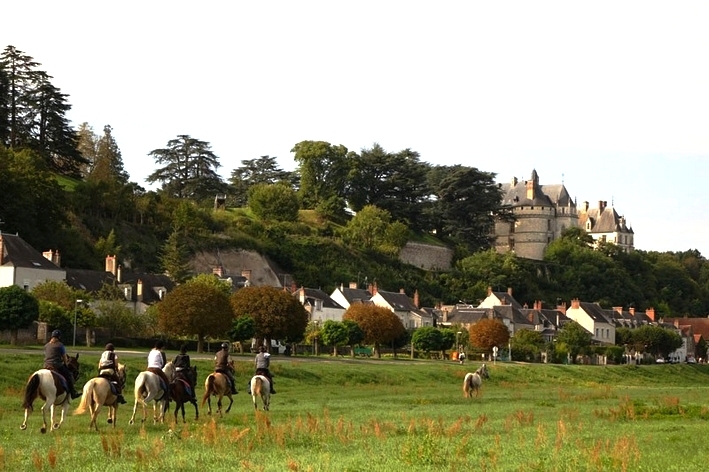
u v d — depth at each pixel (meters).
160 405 48.12
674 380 151.25
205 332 118.25
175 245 186.25
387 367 112.62
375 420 46.53
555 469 30.06
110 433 39.56
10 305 107.00
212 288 120.50
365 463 30.89
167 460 31.16
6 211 159.75
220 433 38.19
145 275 163.62
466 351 165.38
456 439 38.94
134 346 121.94
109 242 179.62
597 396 84.44
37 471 28.98
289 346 141.50
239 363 92.31
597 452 32.19
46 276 141.88
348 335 145.00
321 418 48.69
